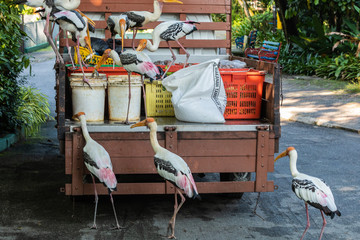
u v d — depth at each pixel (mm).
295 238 4801
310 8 18484
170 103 5484
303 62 18312
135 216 5332
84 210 5496
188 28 5637
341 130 10438
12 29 8555
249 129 5000
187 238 4727
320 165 7664
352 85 15234
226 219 5293
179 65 6316
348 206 5797
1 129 8953
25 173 6941
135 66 4852
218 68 5609
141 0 7195
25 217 5238
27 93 10820
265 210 5617
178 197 6016
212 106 5098
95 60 6480
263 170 5043
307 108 12414
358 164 7742
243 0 28094
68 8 5336
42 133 9711
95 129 4867
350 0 17188
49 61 23000
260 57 7457
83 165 4863
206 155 4965
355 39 16906
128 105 5000
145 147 4906
